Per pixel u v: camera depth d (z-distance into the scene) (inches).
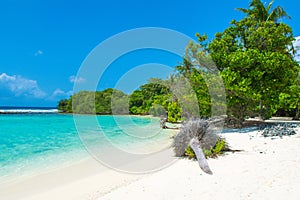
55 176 289.1
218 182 211.2
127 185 236.1
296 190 181.6
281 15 905.5
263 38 584.7
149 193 203.8
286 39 577.9
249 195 179.5
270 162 253.3
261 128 514.6
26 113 1893.5
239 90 526.3
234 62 531.5
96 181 263.1
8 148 488.4
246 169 237.1
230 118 609.6
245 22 601.9
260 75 529.0
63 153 429.1
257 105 685.3
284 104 754.2
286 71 547.5
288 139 371.9
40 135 701.9
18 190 245.1
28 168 329.7
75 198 217.2
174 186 213.3
